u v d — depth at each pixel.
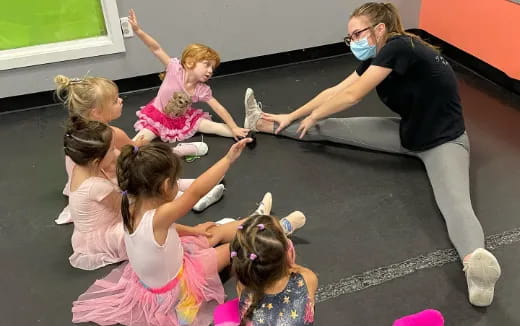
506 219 2.08
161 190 1.52
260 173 2.36
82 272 1.89
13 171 2.44
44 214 2.17
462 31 3.22
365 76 2.09
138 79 3.09
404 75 2.11
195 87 2.52
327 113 2.28
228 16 3.08
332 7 3.29
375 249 1.95
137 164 1.48
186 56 2.43
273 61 3.36
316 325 1.67
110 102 2.05
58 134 2.71
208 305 1.73
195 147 2.46
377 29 2.08
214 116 2.81
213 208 2.15
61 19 2.81
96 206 1.86
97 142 1.77
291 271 1.40
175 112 2.51
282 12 3.19
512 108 2.85
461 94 2.99
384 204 2.17
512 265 1.87
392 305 1.73
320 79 3.21
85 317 1.70
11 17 2.72
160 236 1.54
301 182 2.31
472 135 2.61
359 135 2.44
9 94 2.88
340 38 3.43
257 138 2.61
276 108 2.90
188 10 2.97
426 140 2.23
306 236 2.01
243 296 1.41
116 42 2.89
